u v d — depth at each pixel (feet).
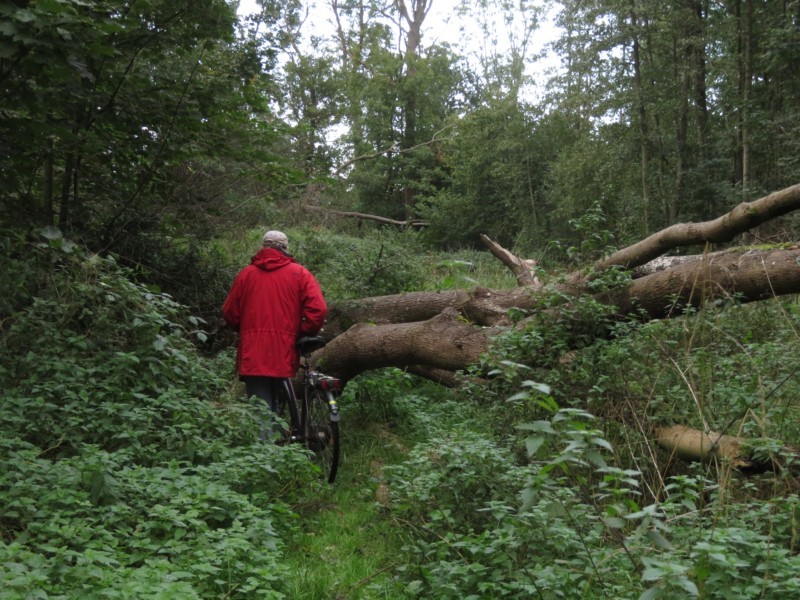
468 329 21.65
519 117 101.91
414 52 127.75
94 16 19.40
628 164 76.33
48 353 17.76
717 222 18.99
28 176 23.73
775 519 11.46
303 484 17.02
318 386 18.86
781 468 12.82
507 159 104.88
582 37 75.61
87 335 19.06
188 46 26.55
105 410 16.11
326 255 34.99
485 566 11.04
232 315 20.11
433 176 123.44
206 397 19.39
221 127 28.55
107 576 10.12
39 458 14.96
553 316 19.49
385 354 22.67
